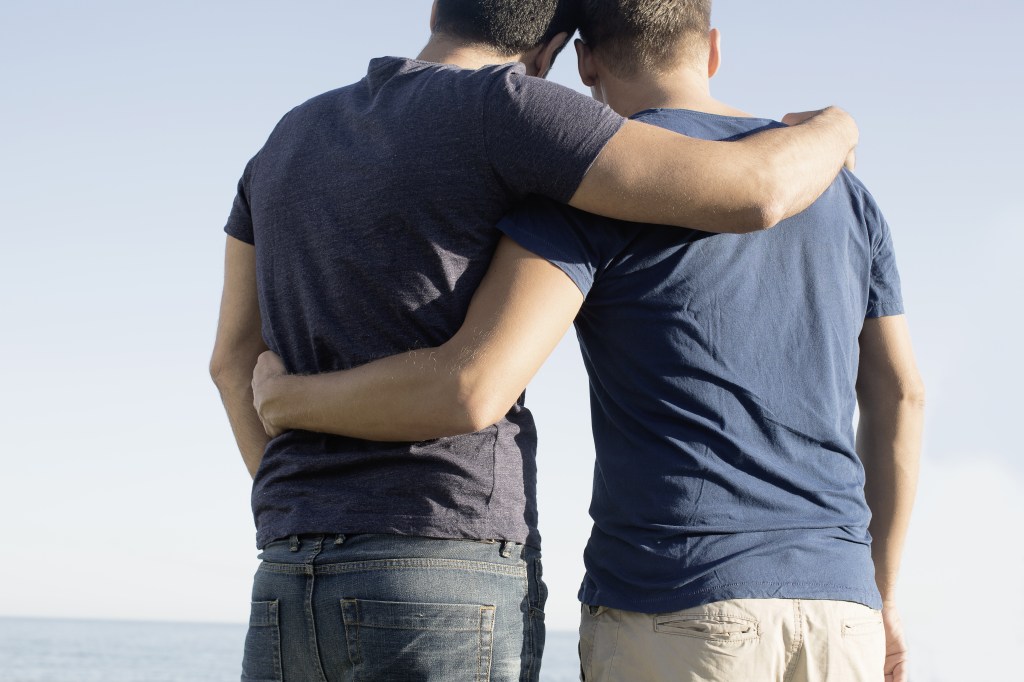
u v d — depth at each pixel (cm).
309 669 153
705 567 150
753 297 161
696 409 156
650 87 183
